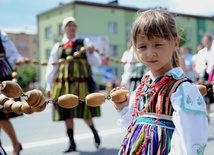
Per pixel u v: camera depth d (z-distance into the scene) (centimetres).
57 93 394
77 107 389
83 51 393
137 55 168
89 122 399
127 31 2995
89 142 435
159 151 157
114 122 584
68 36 409
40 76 3111
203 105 156
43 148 410
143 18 159
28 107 176
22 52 4675
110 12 2912
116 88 191
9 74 350
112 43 2927
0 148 187
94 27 2834
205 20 3341
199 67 533
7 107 184
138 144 164
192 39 3247
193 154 146
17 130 543
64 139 462
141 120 169
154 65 160
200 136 149
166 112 160
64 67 397
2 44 356
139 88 178
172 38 160
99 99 184
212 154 347
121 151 172
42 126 579
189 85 157
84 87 396
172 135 154
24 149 407
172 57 172
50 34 3077
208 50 533
